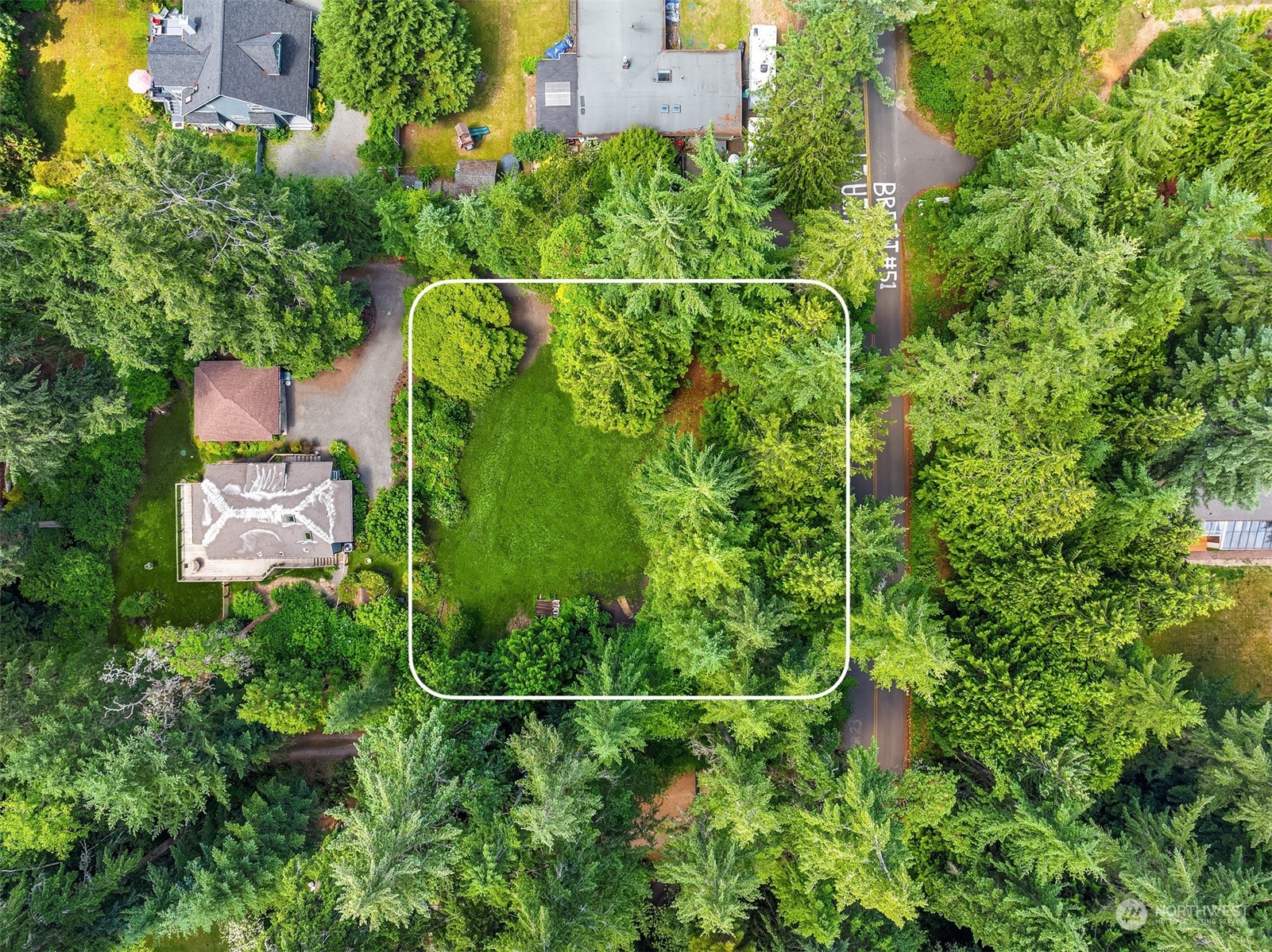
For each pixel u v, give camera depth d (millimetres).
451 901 28953
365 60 34156
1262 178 32562
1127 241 29219
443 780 29219
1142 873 28312
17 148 35906
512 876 27969
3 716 30516
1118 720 32344
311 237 31906
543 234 33594
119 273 28125
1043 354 28156
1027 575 31719
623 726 28656
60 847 29844
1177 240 29156
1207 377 30578
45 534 35688
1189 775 34188
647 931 33156
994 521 32438
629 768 33344
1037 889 30000
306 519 36031
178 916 29109
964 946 32781
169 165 27609
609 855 29500
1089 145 27469
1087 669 32062
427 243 33250
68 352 34844
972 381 30578
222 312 30547
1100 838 29312
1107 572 33594
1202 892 28422
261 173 36094
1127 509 31203
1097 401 32000
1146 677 31828
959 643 33438
